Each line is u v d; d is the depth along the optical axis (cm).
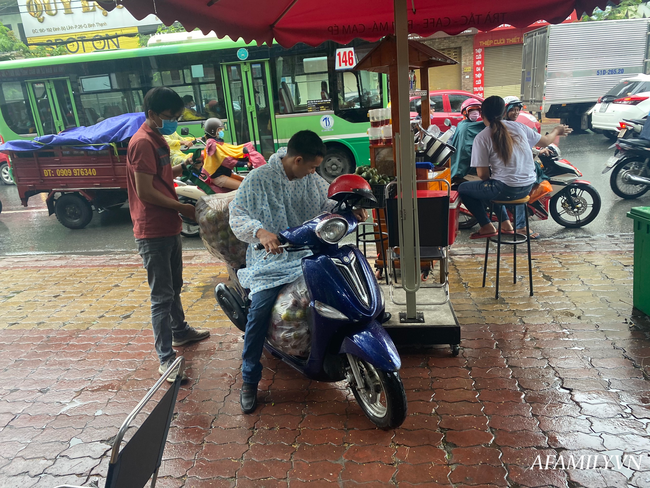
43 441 296
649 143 754
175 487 251
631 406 289
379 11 456
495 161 441
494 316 414
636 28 1453
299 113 990
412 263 350
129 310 490
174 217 351
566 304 425
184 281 561
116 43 2234
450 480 243
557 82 1508
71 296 537
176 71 1009
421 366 346
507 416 287
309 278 277
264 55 972
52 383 361
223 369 365
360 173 413
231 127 1014
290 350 301
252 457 269
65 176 847
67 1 2181
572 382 316
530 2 439
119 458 144
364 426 289
